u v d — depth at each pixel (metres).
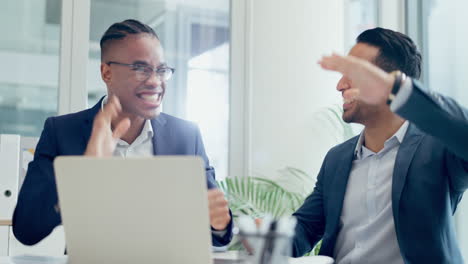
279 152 3.71
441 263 1.60
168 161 1.02
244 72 3.79
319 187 1.99
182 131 2.02
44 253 2.60
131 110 1.88
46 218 1.67
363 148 1.88
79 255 1.10
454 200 1.75
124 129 1.58
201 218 1.03
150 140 1.97
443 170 1.68
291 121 3.73
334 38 3.81
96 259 1.09
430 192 1.66
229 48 3.84
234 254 1.38
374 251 1.75
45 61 3.45
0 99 3.36
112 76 1.88
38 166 1.81
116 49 1.86
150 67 1.87
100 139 1.52
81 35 3.49
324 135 3.73
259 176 3.70
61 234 2.64
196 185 1.02
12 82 3.38
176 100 3.74
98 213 1.06
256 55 3.75
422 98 1.33
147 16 3.69
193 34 3.79
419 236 1.64
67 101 3.45
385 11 3.99
